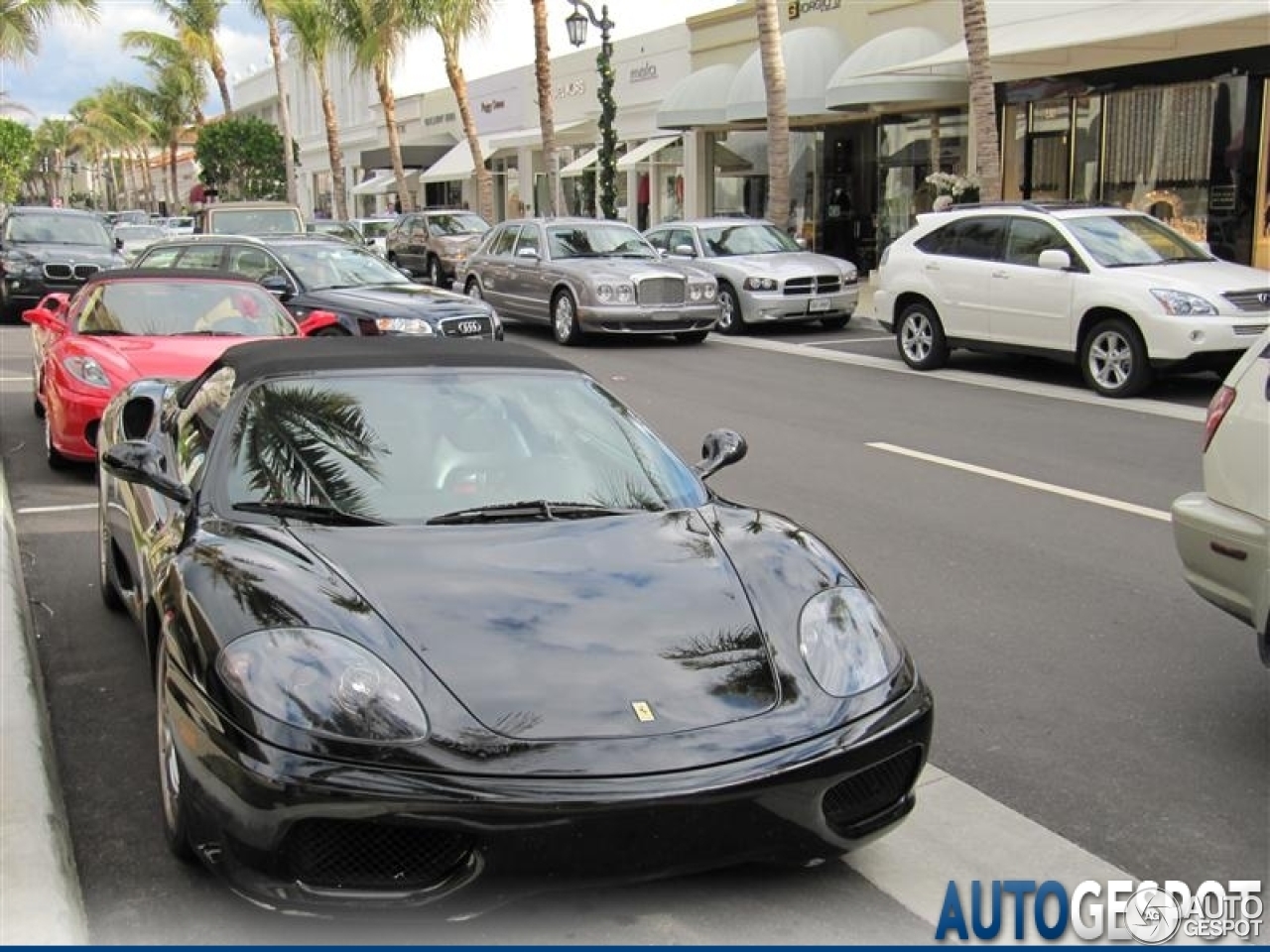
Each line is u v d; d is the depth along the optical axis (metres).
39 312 10.06
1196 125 18.33
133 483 4.68
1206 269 12.32
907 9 23.34
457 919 3.01
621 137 33.94
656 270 16.91
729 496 8.38
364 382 4.63
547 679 3.21
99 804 4.07
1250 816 3.99
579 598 3.54
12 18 33.38
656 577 3.70
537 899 3.42
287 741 3.03
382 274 14.11
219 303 9.64
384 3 33.03
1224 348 11.59
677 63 31.11
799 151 27.77
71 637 5.66
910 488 8.61
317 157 62.09
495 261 19.14
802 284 17.81
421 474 4.24
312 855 3.02
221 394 4.71
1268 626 4.40
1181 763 4.36
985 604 6.09
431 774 2.98
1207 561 4.70
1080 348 12.65
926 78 21.80
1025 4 20.58
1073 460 9.51
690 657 3.36
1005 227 13.62
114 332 9.23
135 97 79.75
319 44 42.50
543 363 4.97
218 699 3.18
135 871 3.64
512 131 40.59
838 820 3.33
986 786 4.18
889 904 3.47
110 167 109.25
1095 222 13.10
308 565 3.59
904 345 14.74
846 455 9.74
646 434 4.80
